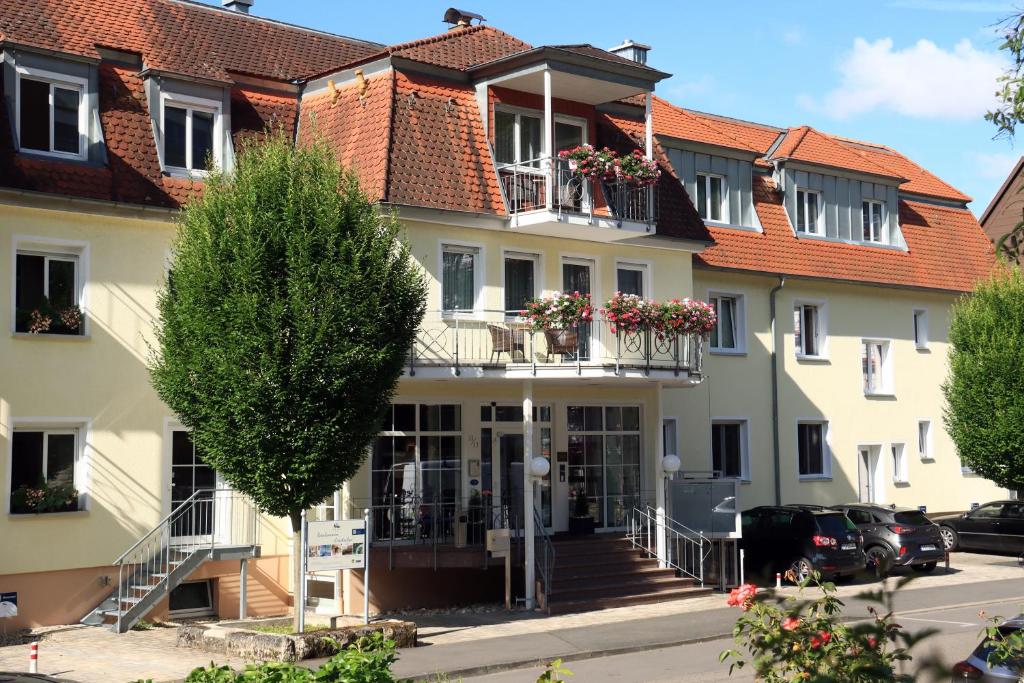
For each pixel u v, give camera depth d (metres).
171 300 17.25
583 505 25.34
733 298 29.80
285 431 16.47
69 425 19.72
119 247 20.31
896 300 33.59
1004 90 8.77
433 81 23.19
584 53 22.98
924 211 35.91
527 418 22.17
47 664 16.08
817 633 7.18
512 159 24.00
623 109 26.58
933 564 28.39
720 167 30.09
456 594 23.05
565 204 23.36
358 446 17.20
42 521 19.14
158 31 22.56
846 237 32.91
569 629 19.47
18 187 18.84
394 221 18.08
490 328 22.59
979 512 31.86
